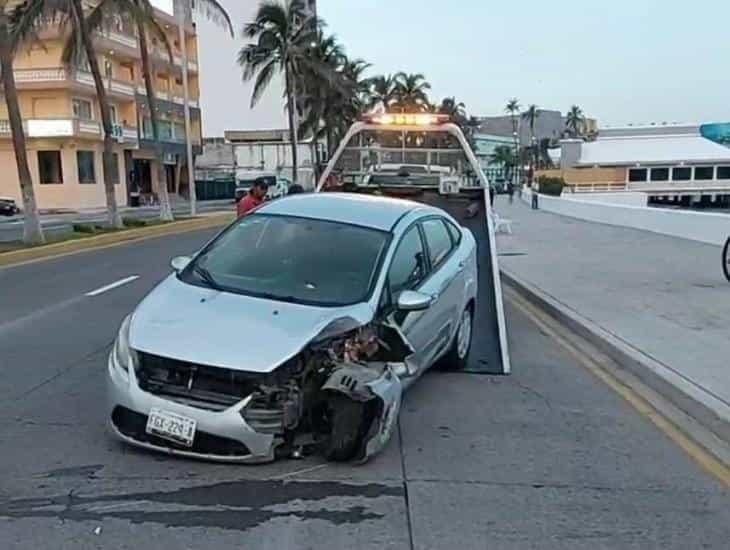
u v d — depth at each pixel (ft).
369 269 18.84
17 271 49.32
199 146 217.77
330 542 12.89
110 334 28.89
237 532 13.10
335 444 15.90
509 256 57.72
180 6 152.87
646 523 14.11
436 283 21.48
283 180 208.23
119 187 175.52
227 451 15.20
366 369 16.17
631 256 57.26
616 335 29.01
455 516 14.07
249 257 19.35
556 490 15.47
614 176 307.78
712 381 22.43
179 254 61.82
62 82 145.89
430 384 23.30
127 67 178.29
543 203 146.72
